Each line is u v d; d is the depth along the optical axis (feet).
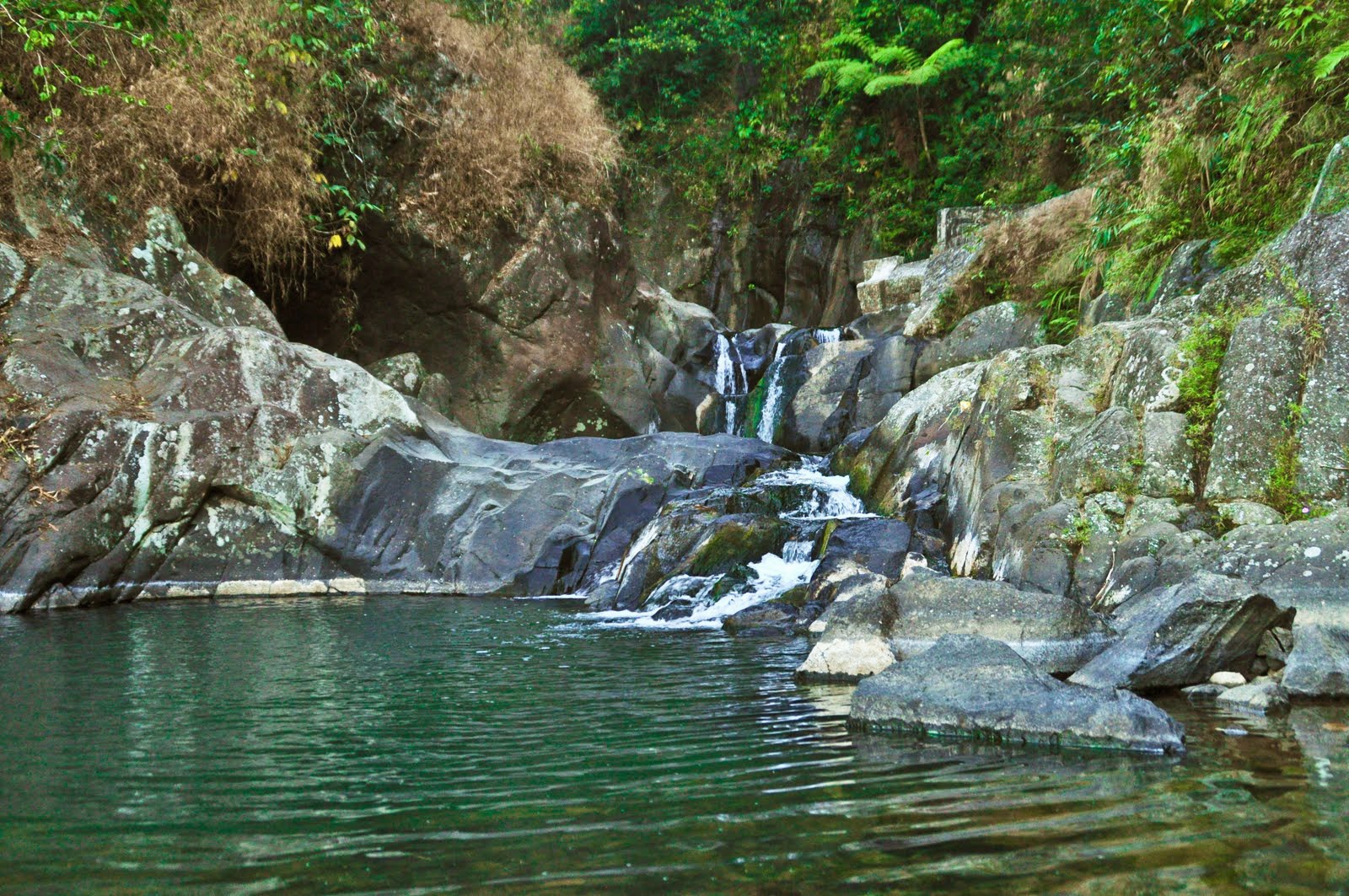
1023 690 14.38
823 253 79.92
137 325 37.37
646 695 17.81
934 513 34.09
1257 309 25.34
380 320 55.36
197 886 8.48
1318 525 20.38
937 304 50.52
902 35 74.23
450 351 55.42
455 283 53.98
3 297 35.22
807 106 83.56
